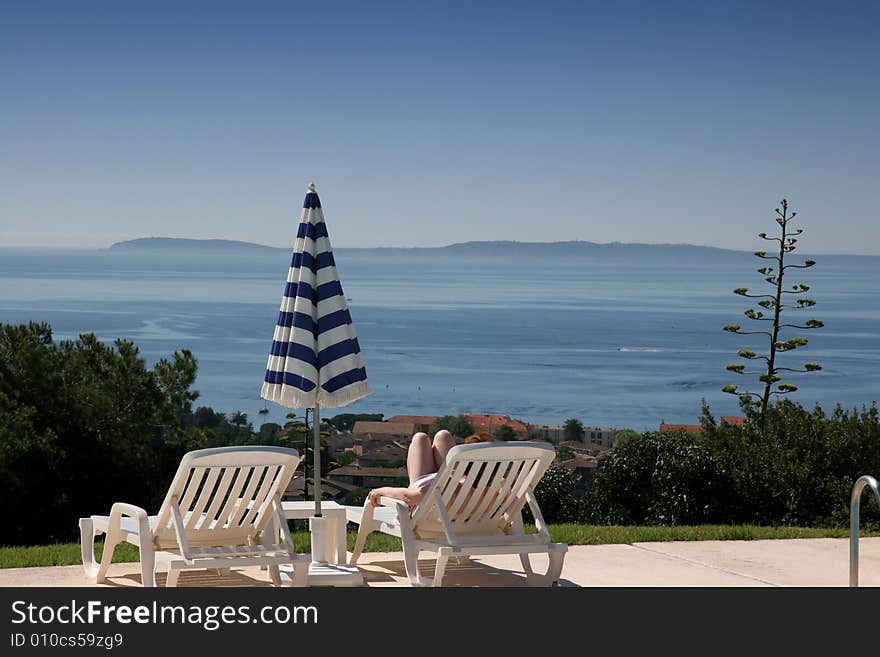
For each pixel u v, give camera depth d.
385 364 156.50
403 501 5.61
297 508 5.88
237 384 111.69
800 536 7.71
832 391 123.06
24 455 14.21
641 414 103.56
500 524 5.59
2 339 15.26
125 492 15.46
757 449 11.48
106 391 15.74
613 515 11.42
